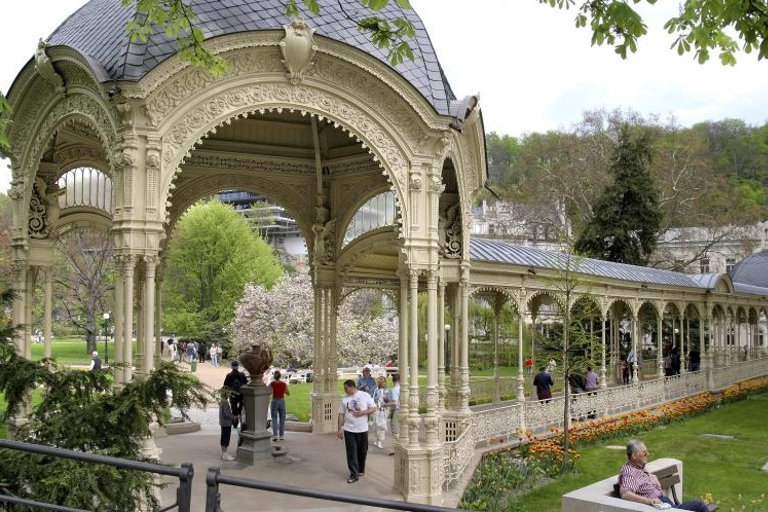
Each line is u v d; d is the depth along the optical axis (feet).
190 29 30.07
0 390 25.90
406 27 26.94
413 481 33.65
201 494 32.91
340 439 48.11
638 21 24.35
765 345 187.52
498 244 59.52
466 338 44.70
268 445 40.19
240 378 43.09
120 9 33.60
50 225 39.93
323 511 30.68
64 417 24.04
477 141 42.34
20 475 21.76
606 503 22.62
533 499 39.83
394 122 34.63
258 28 31.91
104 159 42.93
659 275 87.81
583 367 56.80
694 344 132.77
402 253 35.04
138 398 24.56
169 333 169.17
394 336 121.49
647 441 60.70
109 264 114.21
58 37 37.55
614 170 140.77
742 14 23.93
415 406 34.24
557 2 26.09
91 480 21.26
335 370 52.60
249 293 121.39
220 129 48.55
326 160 50.67
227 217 152.05
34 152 37.63
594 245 139.03
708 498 34.12
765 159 233.14
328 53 32.53
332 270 51.52
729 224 162.09
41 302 118.52
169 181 30.09
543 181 171.22
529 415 55.16
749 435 64.23
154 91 29.30
